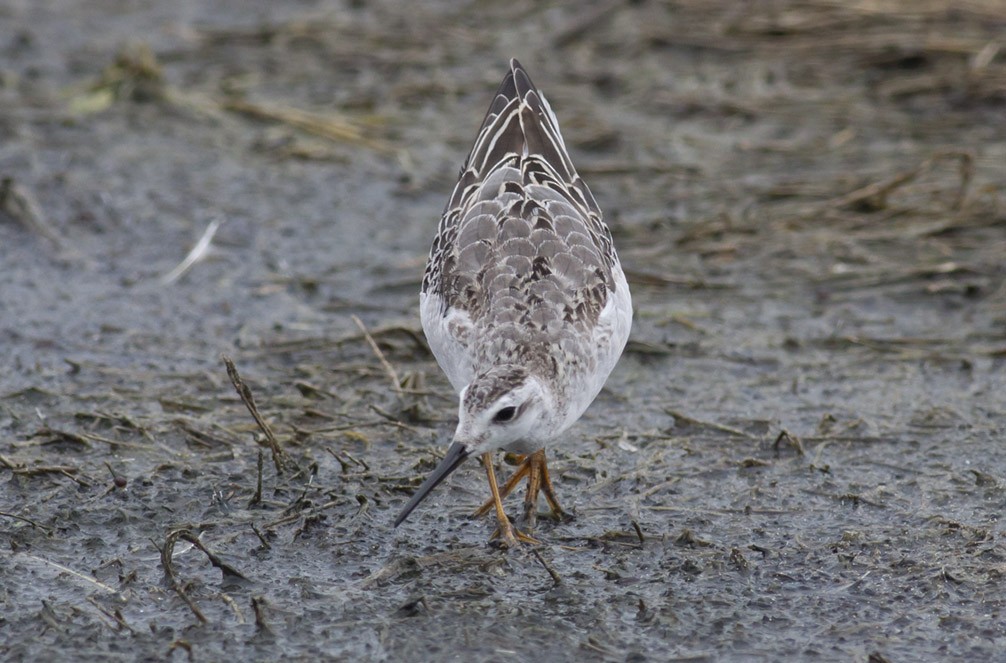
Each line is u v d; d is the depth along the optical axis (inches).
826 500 446.3
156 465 466.0
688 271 630.5
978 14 883.4
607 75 845.2
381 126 792.3
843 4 912.3
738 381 536.4
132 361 547.2
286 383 528.7
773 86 833.5
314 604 386.3
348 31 924.0
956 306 601.3
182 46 896.9
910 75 834.2
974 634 371.9
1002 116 784.9
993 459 471.2
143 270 628.4
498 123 490.0
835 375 540.4
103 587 394.6
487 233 441.4
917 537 421.1
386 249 656.4
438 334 424.8
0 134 751.7
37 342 559.2
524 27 932.0
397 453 476.7
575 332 409.7
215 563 398.9
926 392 526.0
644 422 503.5
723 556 410.9
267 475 458.9
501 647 365.4
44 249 640.4
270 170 736.3
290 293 613.0
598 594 391.9
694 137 779.4
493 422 377.7
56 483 451.5
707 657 362.3
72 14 954.1
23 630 373.1
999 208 675.4
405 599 388.5
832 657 362.3
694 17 920.3
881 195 681.0
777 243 654.5
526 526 429.4
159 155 743.7
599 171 730.8
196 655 362.6
